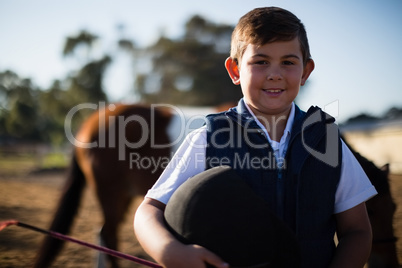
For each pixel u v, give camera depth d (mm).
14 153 17391
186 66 26188
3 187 7902
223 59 25953
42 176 11172
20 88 30047
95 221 5242
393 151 7785
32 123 29453
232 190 998
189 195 1006
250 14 1190
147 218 1055
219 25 27031
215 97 25469
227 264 895
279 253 960
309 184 1097
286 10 1198
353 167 1181
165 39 27000
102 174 3352
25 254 3631
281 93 1146
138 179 3311
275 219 986
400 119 8281
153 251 969
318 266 1079
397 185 4629
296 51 1149
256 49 1139
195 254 911
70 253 3734
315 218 1086
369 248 1119
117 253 1256
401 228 3037
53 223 3281
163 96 26766
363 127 8500
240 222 957
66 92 26609
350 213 1155
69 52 26188
